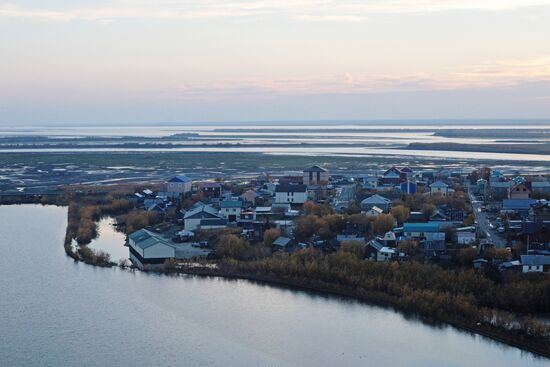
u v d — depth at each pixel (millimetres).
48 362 94125
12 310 114688
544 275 120000
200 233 171000
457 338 101750
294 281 129000
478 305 111562
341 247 142250
